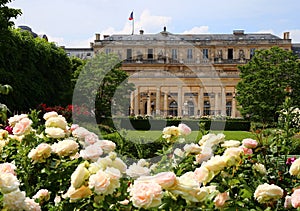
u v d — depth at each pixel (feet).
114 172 8.68
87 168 9.23
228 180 10.10
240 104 180.45
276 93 173.47
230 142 13.19
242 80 189.88
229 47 305.73
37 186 11.82
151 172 12.89
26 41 129.90
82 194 8.83
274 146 15.21
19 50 122.52
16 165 12.69
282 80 180.04
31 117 16.39
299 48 347.77
